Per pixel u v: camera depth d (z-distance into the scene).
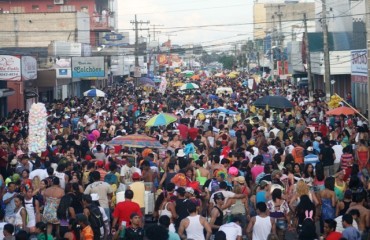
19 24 78.75
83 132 29.33
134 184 16.56
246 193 16.58
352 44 61.41
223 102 44.50
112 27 101.94
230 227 13.22
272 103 30.61
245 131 28.02
